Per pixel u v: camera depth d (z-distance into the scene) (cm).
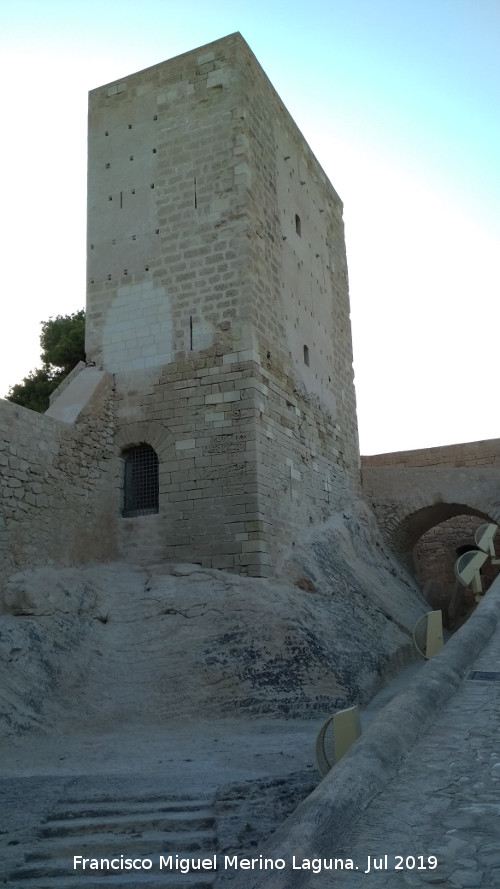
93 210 2103
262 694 1349
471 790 538
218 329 1864
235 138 1956
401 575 2408
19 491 1542
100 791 847
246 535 1709
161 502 1822
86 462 1791
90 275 2066
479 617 1022
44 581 1491
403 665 1745
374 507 2572
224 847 677
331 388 2392
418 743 636
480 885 417
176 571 1698
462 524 2927
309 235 2383
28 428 1602
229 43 2019
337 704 1375
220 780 879
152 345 1939
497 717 680
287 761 984
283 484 1884
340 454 2388
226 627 1492
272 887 410
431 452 2828
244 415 1780
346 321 2662
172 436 1853
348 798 514
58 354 3253
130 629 1517
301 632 1495
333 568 1934
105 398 1912
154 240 2002
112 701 1326
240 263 1873
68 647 1393
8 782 898
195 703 1331
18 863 685
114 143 2122
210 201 1948
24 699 1220
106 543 1816
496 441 2727
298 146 2391
